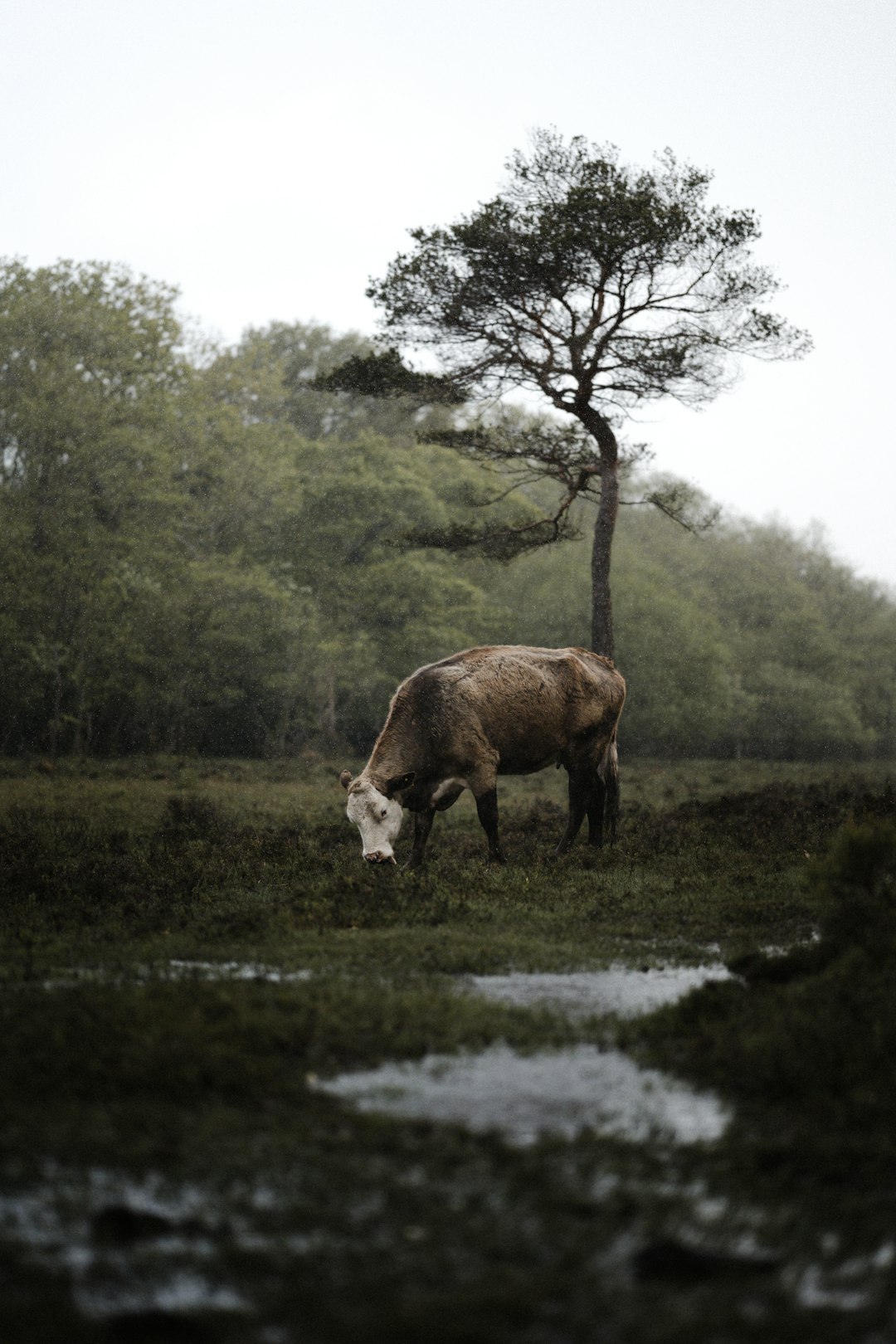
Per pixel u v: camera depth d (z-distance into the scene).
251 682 52.19
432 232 23.14
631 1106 5.71
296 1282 4.02
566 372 23.05
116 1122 5.27
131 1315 3.71
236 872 13.27
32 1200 4.60
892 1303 3.92
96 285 51.41
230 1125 5.26
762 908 11.00
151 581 46.69
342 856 14.70
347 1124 5.36
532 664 15.38
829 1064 5.89
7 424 48.00
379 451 59.62
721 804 20.83
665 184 22.78
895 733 81.94
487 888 12.21
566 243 21.52
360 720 59.03
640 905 11.41
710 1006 7.02
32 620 44.03
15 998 7.12
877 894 8.30
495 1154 5.04
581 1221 4.45
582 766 15.99
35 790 27.23
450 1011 7.18
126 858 14.52
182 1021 6.37
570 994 8.05
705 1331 3.74
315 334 77.31
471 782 14.56
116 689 45.41
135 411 50.16
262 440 55.22
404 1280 4.03
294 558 56.25
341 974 8.48
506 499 59.56
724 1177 4.84
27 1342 3.63
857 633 86.75
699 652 63.00
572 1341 3.69
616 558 69.00
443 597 56.84
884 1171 4.89
